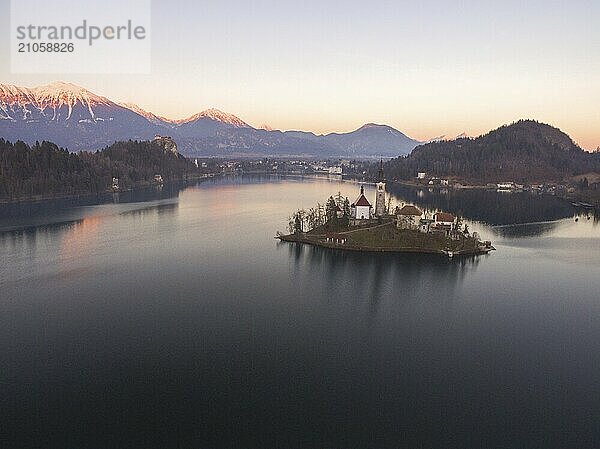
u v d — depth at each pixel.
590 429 88.94
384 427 88.69
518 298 156.12
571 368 110.69
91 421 89.56
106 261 195.50
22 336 123.25
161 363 110.50
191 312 141.00
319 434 86.81
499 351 118.50
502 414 92.94
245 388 100.75
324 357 114.25
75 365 108.94
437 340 124.25
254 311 142.25
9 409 92.75
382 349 118.69
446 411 93.81
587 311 145.50
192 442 84.50
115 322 132.88
